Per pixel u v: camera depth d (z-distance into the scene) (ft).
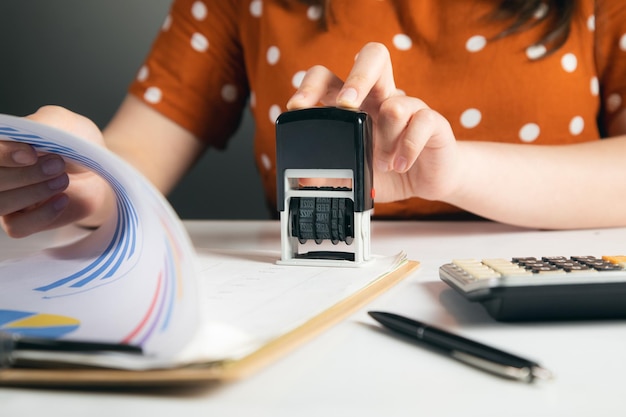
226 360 0.83
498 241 2.13
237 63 3.55
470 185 2.26
